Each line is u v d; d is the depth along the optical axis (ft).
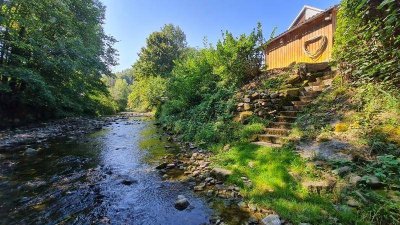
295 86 28.71
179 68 51.96
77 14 72.33
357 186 12.21
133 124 56.85
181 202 13.61
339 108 20.84
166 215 12.80
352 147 15.47
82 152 26.89
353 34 20.01
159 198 14.87
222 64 37.99
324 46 40.57
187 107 42.52
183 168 20.24
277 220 11.02
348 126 17.84
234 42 36.91
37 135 37.60
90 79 76.02
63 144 31.30
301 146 18.25
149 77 126.41
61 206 13.99
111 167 21.27
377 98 18.28
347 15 19.75
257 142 21.85
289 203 12.25
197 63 45.16
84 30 73.26
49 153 26.40
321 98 23.71
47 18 54.49
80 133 40.98
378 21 16.65
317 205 11.70
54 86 57.21
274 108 26.05
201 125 31.27
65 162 22.88
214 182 16.47
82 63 61.82
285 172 15.23
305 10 65.41
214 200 14.07
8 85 44.34
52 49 53.52
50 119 58.23
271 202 12.78
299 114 23.58
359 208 10.86
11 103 48.29
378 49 17.97
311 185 13.04
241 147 21.22
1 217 12.69
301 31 46.55
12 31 46.14
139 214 13.01
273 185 14.23
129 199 14.84
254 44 37.09
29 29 51.42
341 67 23.13
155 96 87.97
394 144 14.40
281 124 23.22
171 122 43.39
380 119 16.74
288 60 50.80
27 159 23.88
